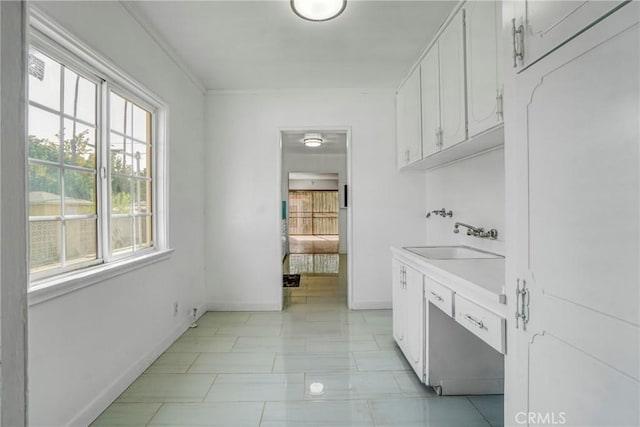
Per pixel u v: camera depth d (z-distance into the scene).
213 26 2.41
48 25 1.46
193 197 3.37
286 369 2.36
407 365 2.42
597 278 0.75
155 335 2.50
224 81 3.48
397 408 1.90
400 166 3.62
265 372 2.32
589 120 0.76
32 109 1.48
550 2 0.89
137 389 2.09
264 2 2.14
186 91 3.16
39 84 1.52
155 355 2.50
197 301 3.47
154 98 2.49
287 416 1.82
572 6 0.81
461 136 2.08
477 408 1.90
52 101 1.60
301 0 2.06
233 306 3.76
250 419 1.80
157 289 2.54
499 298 1.20
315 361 2.49
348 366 2.41
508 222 1.09
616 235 0.70
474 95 1.89
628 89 0.67
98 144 1.95
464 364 2.05
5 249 0.40
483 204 2.51
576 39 0.80
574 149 0.81
